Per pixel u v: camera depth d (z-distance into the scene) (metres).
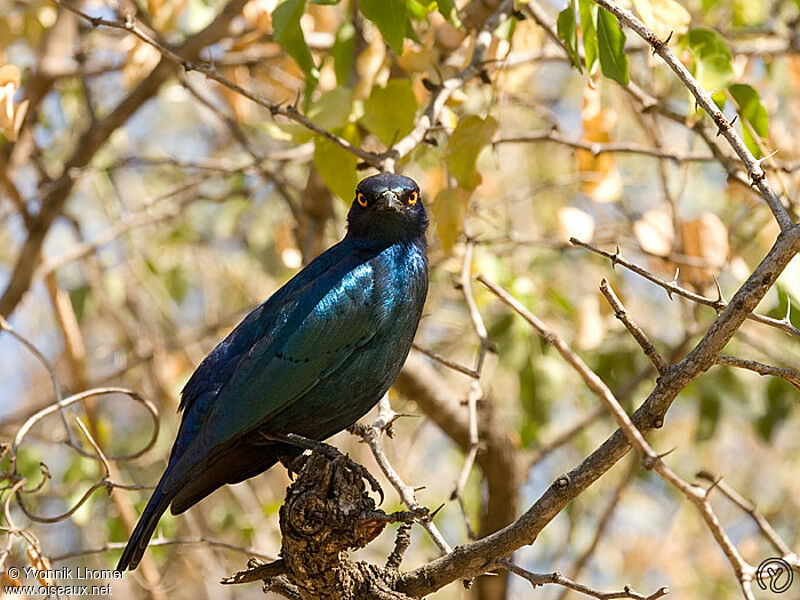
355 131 10.13
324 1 8.64
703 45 9.44
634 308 15.27
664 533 16.80
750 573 5.42
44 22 14.03
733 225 12.93
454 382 15.67
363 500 6.96
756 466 17.48
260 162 13.25
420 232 9.41
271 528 14.91
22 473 12.34
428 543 15.29
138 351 15.95
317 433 8.98
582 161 11.71
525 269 14.72
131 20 8.84
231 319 15.21
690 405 17.28
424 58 9.98
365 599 7.06
